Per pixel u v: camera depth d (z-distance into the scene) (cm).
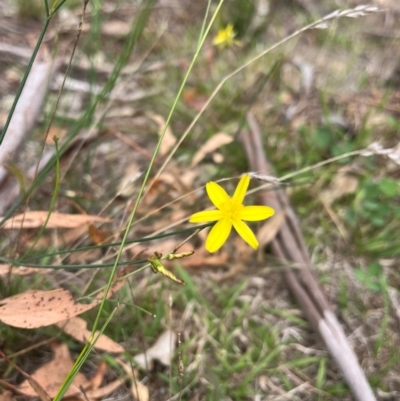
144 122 22
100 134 18
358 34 28
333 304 16
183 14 29
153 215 18
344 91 25
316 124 22
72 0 27
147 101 23
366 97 24
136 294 15
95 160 21
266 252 18
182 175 19
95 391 13
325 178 20
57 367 13
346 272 17
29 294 12
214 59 26
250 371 14
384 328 15
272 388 14
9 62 25
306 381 14
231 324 16
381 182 18
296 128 22
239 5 27
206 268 17
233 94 23
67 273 16
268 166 19
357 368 14
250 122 21
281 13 30
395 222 18
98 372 13
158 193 18
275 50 26
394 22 29
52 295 12
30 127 18
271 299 16
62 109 21
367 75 25
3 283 14
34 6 27
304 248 17
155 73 25
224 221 10
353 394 13
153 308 15
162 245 17
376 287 16
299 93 24
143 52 26
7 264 13
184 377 14
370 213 18
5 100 22
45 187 18
